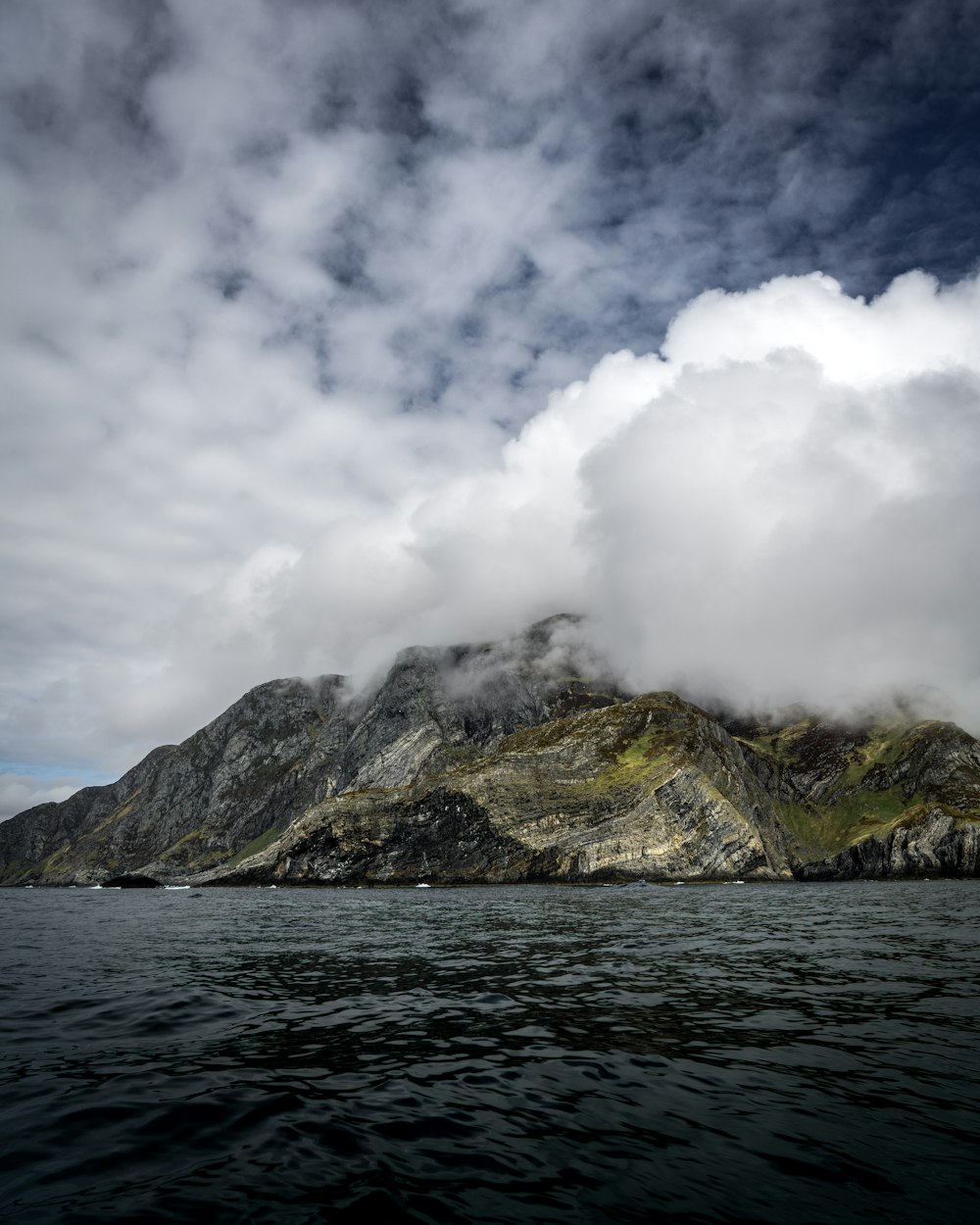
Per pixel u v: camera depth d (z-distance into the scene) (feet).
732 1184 25.76
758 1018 52.08
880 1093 35.42
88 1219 23.02
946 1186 25.53
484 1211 23.75
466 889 447.01
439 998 61.00
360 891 453.58
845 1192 25.12
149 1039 46.34
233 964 82.84
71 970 77.05
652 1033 48.01
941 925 133.59
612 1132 30.68
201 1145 29.19
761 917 158.10
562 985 67.10
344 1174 26.61
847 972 73.72
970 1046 44.21
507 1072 39.22
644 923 143.54
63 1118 31.89
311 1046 44.96
